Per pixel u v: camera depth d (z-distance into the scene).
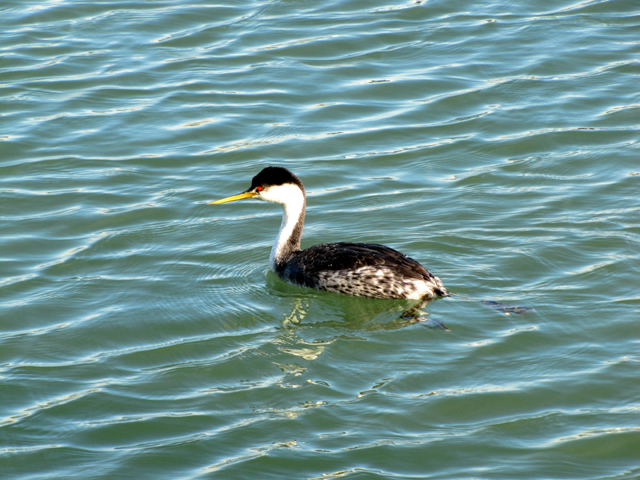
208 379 11.82
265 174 14.75
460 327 12.77
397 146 19.67
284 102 21.61
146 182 18.28
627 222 15.81
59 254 15.56
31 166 18.77
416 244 15.45
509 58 23.48
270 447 10.38
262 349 12.49
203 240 16.17
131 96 21.91
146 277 14.81
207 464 10.11
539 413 10.86
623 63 22.92
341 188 17.94
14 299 14.05
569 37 24.50
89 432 10.75
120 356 12.46
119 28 25.42
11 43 24.33
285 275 14.66
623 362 11.75
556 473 9.85
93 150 19.53
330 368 11.93
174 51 24.19
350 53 23.98
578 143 19.28
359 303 13.70
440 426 10.70
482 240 15.48
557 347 12.20
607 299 13.34
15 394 11.54
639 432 10.46
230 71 23.12
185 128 20.42
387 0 27.47
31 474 10.01
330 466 10.03
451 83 22.31
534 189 17.48
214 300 14.05
